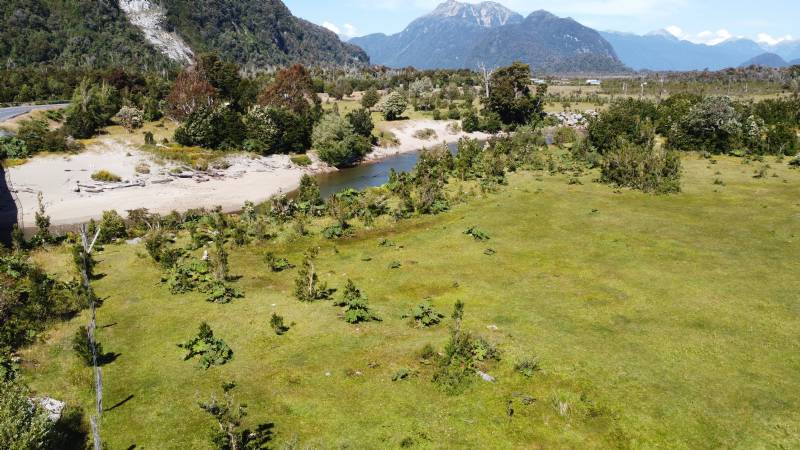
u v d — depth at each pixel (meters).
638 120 62.47
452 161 57.91
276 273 29.53
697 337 20.89
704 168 54.22
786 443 14.88
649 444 15.00
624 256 30.42
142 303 25.36
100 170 57.00
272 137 70.81
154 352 20.53
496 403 16.83
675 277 27.12
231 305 24.94
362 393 17.42
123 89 91.75
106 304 25.31
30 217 47.38
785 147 59.44
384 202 43.56
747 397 16.98
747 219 36.97
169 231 38.03
